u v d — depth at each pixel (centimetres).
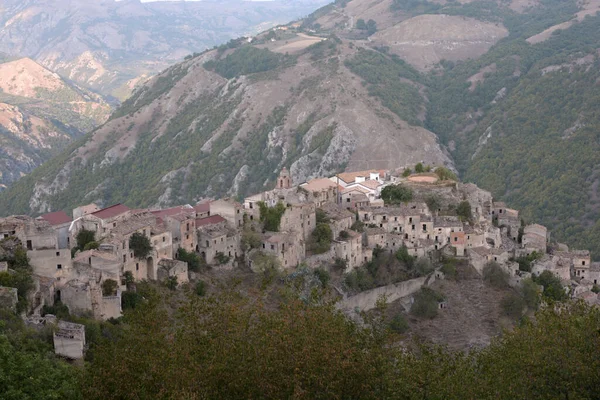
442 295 16812
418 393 8150
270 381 7712
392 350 9119
